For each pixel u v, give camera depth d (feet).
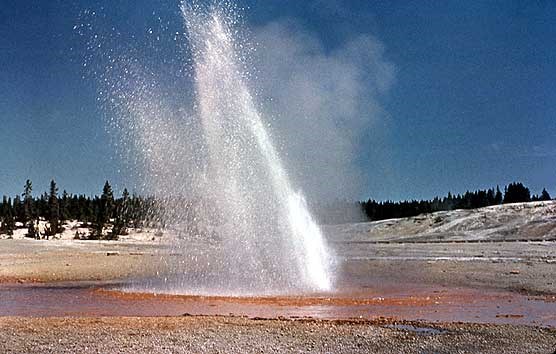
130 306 68.54
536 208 302.86
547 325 55.42
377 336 48.93
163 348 44.83
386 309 65.98
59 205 339.57
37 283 97.35
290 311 64.34
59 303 71.26
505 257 149.18
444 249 191.42
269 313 62.85
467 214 313.94
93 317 58.34
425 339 48.03
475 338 48.57
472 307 67.46
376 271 113.50
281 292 82.07
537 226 271.08
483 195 447.83
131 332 49.90
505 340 47.91
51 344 45.85
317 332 50.21
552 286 86.48
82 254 159.74
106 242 209.87
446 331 51.29
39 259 142.20
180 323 53.88
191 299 74.69
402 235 293.64
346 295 78.54
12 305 69.77
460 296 77.30
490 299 74.18
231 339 47.67
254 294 79.92
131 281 98.12
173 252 154.71
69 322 54.29
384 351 44.55
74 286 92.17
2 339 47.32
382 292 81.82
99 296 78.38
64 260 138.62
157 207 181.78
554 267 114.32
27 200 346.74
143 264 126.31
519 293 80.59
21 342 46.39
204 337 48.29
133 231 232.73
